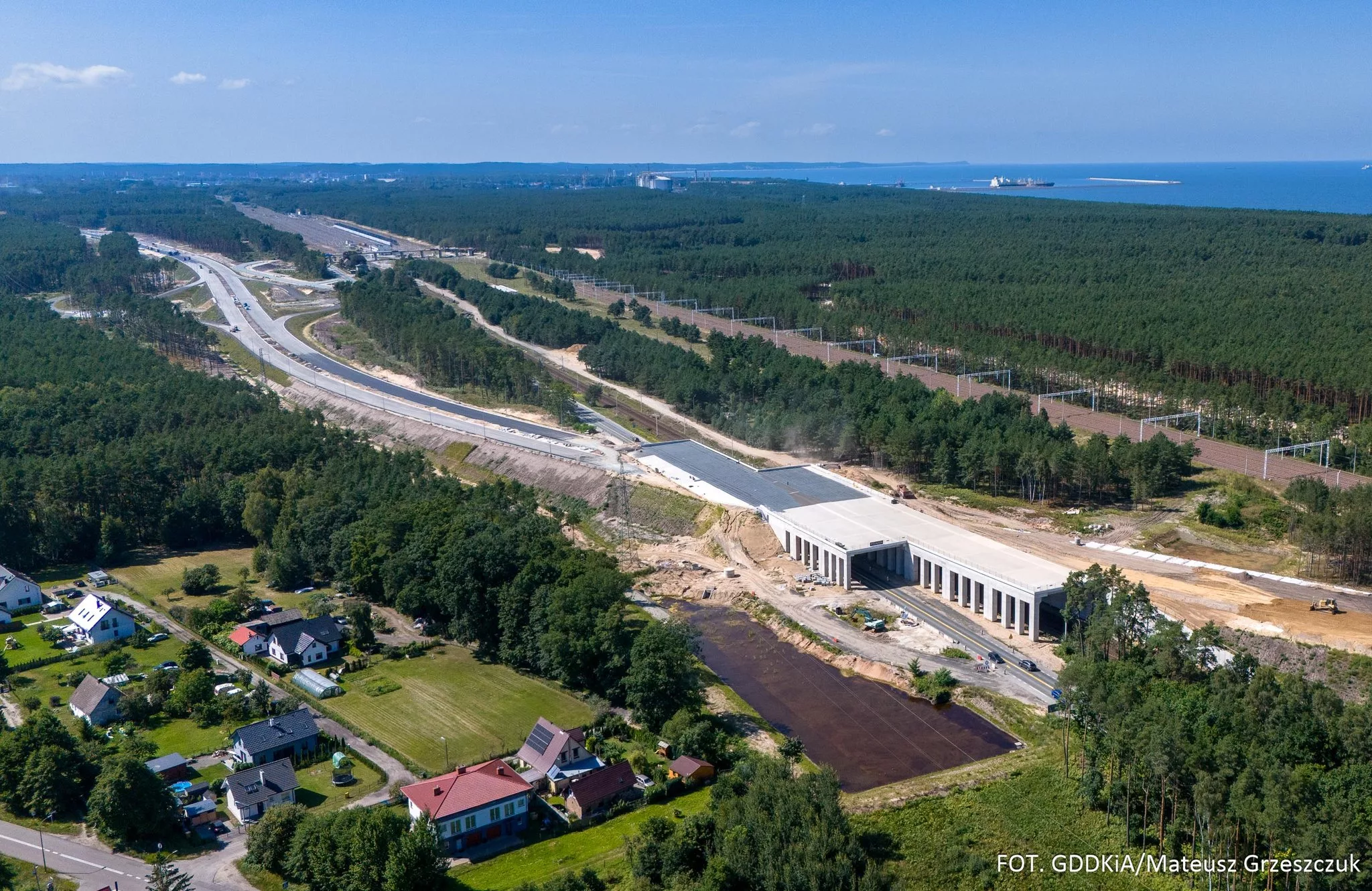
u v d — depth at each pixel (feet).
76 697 572.51
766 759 482.28
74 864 443.73
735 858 400.26
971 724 561.02
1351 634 585.22
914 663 618.44
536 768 506.07
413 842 411.54
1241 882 395.34
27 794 479.41
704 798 487.61
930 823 460.96
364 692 599.98
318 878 415.85
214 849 456.04
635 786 496.23
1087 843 440.86
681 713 536.42
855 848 407.03
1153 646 546.67
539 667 614.75
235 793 474.49
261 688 575.79
